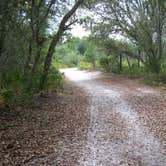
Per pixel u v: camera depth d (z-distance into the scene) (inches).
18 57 625.3
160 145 352.5
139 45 1189.7
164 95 757.9
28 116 499.2
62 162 301.0
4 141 364.8
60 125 448.1
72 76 1617.9
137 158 311.9
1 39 513.3
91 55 2204.7
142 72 1295.5
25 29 588.1
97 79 1370.6
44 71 684.7
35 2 567.8
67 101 668.1
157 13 1114.1
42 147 345.4
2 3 458.6
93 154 323.9
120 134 399.9
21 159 307.4
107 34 1293.1
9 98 540.7
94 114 532.1
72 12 647.8
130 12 1194.0
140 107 597.0
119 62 1622.8
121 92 847.7
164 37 1152.2
